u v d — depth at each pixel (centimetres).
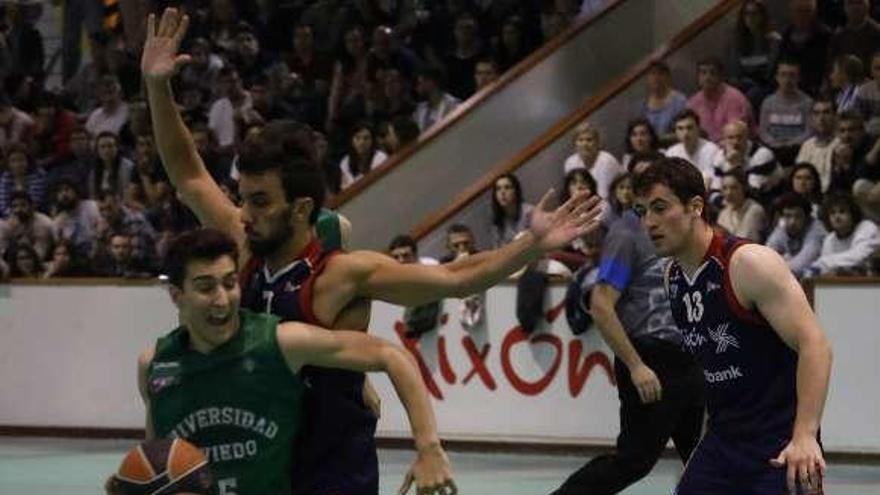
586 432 1595
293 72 2217
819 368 692
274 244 591
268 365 558
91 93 2353
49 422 1830
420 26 2173
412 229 1853
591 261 1495
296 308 591
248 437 562
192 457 438
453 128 1873
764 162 1731
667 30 2031
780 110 1834
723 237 724
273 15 2317
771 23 2023
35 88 2331
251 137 596
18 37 2414
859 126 1688
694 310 733
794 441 691
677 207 721
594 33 1970
